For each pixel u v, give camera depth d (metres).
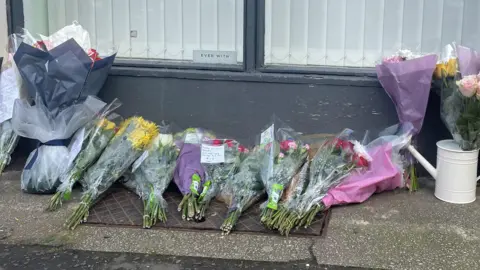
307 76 4.35
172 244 3.37
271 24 4.55
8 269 3.13
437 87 4.12
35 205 3.90
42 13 4.74
